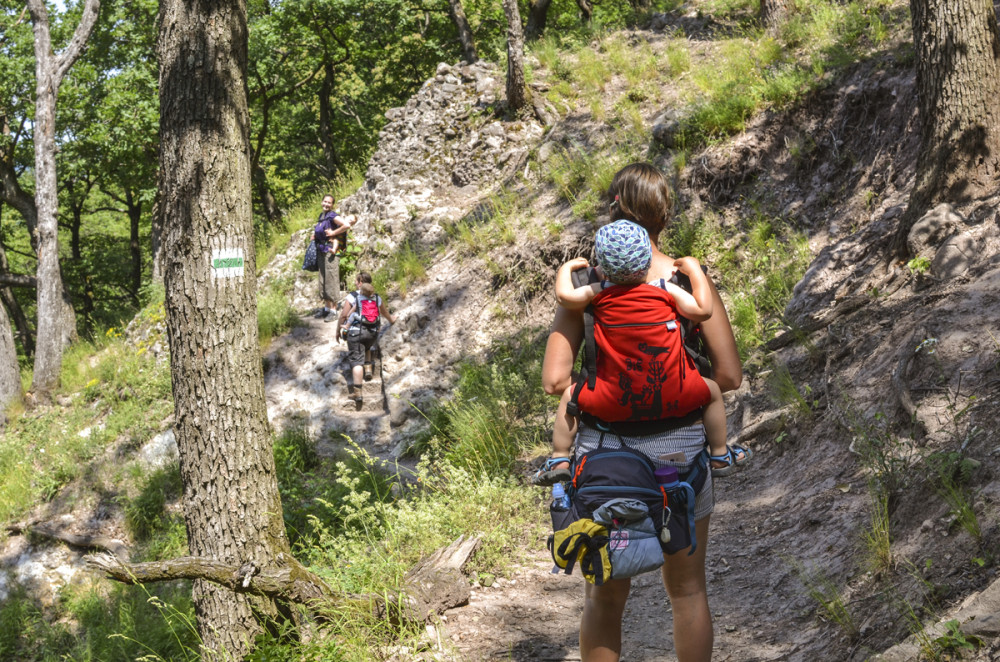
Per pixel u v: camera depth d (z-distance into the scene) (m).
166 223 4.44
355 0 21.34
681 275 2.31
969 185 5.93
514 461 7.45
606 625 2.38
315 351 11.89
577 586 4.48
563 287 2.27
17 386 16.02
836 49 10.16
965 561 3.05
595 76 13.70
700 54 13.58
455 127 14.05
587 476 2.20
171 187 4.43
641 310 2.17
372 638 3.73
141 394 13.48
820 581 3.74
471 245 11.76
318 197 17.19
